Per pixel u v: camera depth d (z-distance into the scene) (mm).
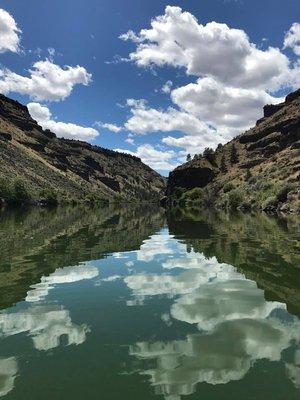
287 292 15047
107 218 74250
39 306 13430
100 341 10266
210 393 7645
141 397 7492
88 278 17812
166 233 40969
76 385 7965
